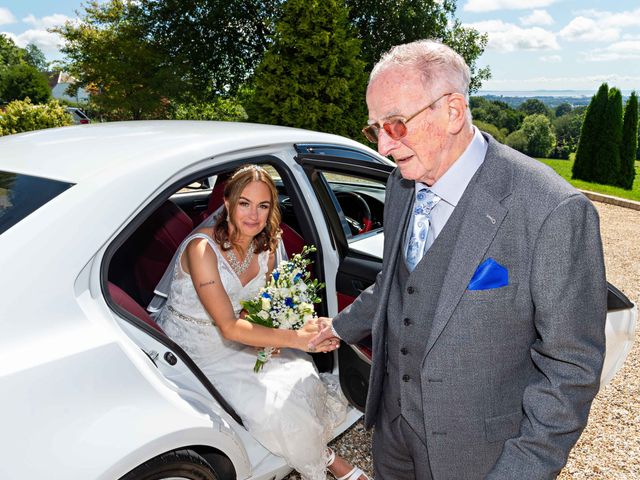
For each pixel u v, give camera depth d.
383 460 1.65
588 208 1.08
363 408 2.08
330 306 2.37
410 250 1.36
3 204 1.53
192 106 18.66
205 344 2.12
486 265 1.14
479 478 1.31
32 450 1.23
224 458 1.70
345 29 12.05
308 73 11.79
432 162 1.20
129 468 1.36
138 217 1.61
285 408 1.97
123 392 1.40
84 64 15.80
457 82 1.16
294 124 11.86
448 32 18.39
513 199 1.13
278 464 2.01
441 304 1.19
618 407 3.14
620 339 1.85
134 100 15.80
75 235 1.46
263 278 2.20
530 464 1.09
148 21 17.03
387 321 1.47
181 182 1.77
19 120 11.03
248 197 1.98
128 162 1.70
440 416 1.27
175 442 1.47
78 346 1.36
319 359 2.47
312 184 2.38
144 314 1.83
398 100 1.16
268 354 2.05
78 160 1.75
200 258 2.01
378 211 2.94
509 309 1.15
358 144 2.77
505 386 1.24
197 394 1.68
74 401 1.31
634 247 7.12
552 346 1.08
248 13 17.48
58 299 1.39
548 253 1.07
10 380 1.24
